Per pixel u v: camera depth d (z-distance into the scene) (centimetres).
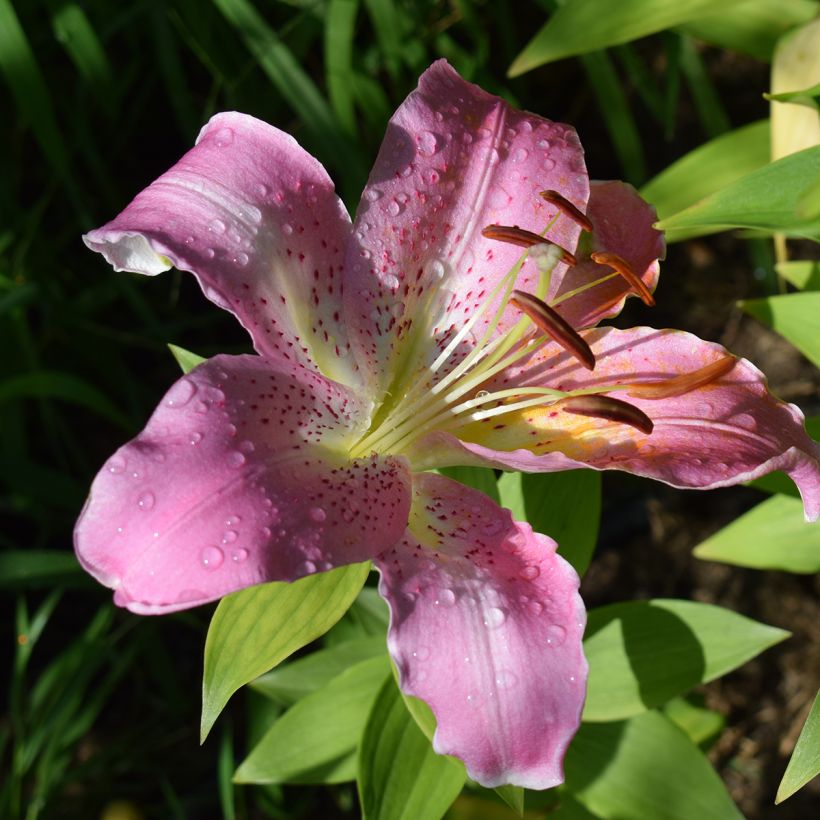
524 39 62
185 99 53
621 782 39
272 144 31
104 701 52
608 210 34
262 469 27
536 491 37
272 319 30
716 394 31
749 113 63
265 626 31
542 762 27
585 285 33
